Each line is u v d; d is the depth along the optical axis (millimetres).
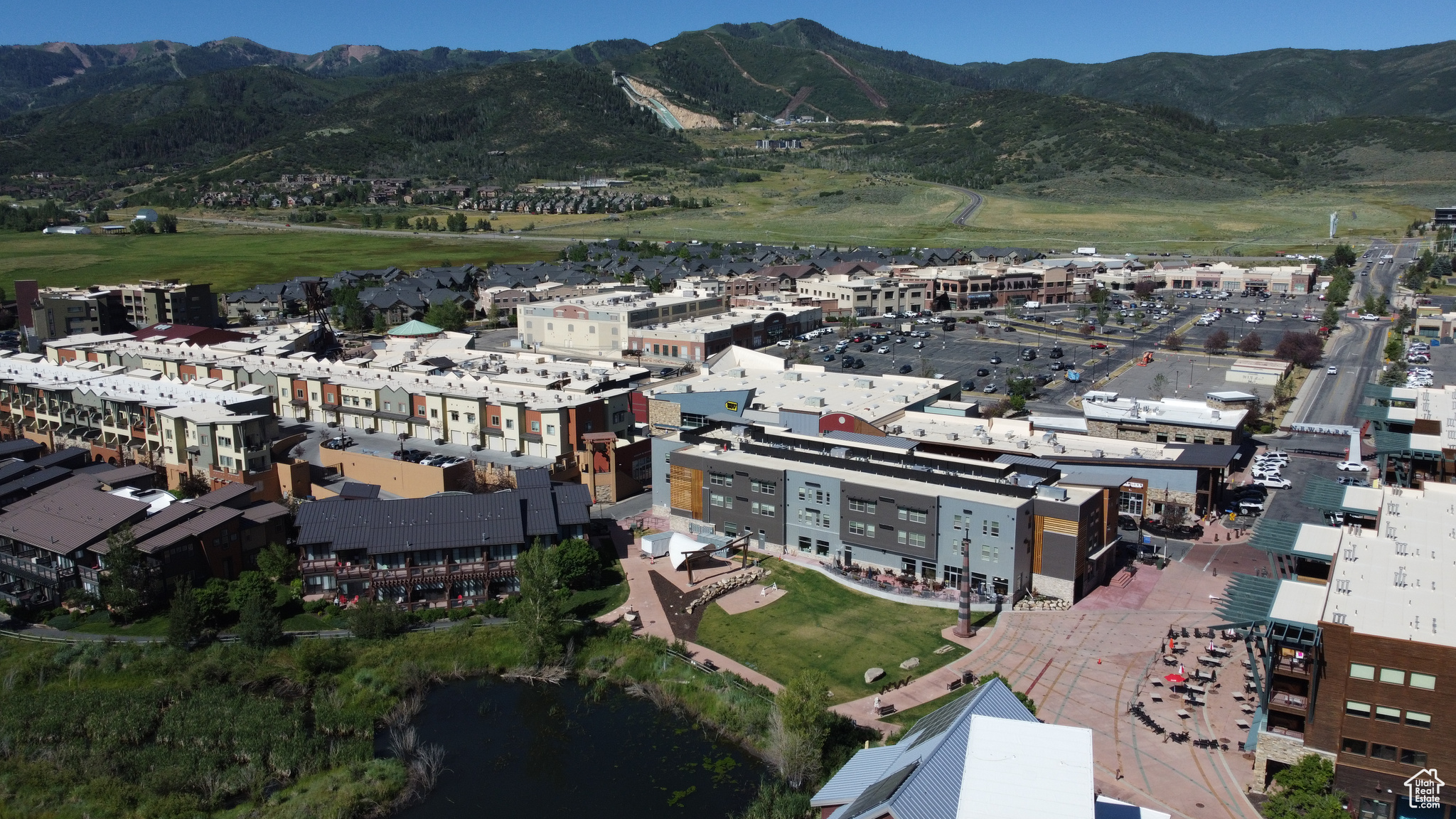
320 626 99062
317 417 170625
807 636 94438
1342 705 66500
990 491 103125
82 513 109062
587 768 78188
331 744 81562
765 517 115312
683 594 104500
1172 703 80500
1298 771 67062
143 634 97938
